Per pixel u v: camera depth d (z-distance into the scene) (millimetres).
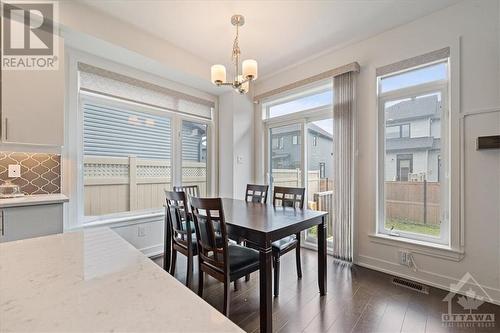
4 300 550
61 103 2258
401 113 2691
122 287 620
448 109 2357
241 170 4031
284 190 2699
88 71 2707
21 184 2318
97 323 475
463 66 2201
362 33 2748
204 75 3412
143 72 3186
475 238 2137
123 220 2967
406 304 2023
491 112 2068
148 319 489
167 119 3549
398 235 2697
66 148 2562
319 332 1686
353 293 2203
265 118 4141
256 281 2463
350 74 2926
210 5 2295
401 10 2354
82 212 2699
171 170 3582
